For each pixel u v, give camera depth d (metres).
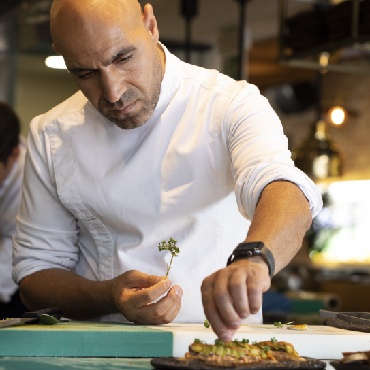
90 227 2.67
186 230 2.55
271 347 1.88
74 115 2.68
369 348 2.06
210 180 2.54
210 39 10.49
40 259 2.70
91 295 2.45
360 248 12.71
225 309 1.68
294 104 11.80
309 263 13.08
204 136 2.54
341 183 12.85
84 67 2.25
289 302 7.13
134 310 2.26
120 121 2.35
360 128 12.70
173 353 1.99
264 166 2.15
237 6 9.06
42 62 10.46
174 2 8.88
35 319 2.23
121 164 2.59
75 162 2.64
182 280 2.53
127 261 2.59
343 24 5.02
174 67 2.58
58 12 2.26
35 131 2.73
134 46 2.25
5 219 4.18
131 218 2.59
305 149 9.20
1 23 6.21
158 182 2.57
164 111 2.57
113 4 2.24
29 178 2.74
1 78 10.06
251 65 10.88
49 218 2.71
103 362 1.87
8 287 4.17
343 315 2.41
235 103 2.50
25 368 1.75
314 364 1.74
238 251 1.82
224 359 1.73
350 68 5.80
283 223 1.93
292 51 5.51
